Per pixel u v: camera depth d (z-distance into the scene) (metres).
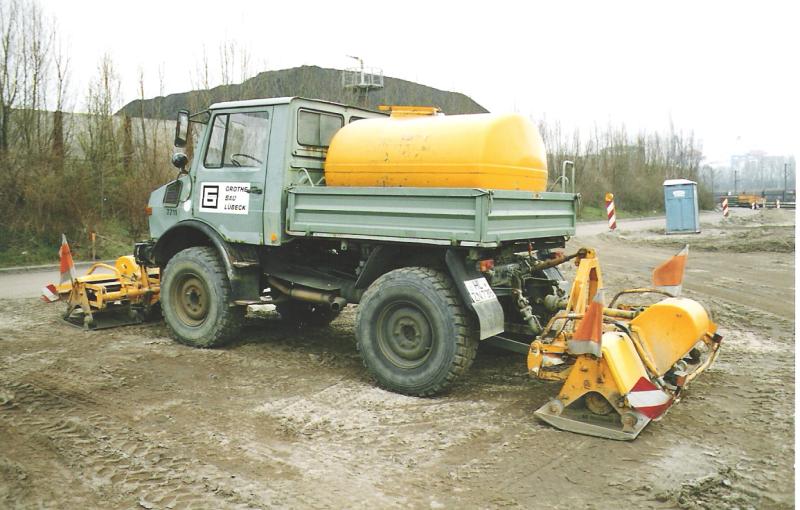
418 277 5.14
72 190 16.67
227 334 6.61
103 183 17.75
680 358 4.79
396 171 5.50
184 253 6.82
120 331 7.42
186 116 6.84
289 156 6.10
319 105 6.37
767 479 3.66
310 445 4.16
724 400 5.00
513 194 5.12
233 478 3.67
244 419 4.62
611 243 20.05
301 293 6.57
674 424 4.50
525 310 5.53
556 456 3.98
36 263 14.96
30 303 9.29
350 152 5.82
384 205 5.30
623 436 4.20
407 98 22.31
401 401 5.05
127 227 18.00
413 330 5.20
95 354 6.35
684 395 5.11
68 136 17.83
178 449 4.07
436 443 4.19
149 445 4.13
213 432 4.36
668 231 23.75
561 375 4.60
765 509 3.32
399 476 3.71
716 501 3.41
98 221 17.06
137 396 5.11
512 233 5.16
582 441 4.22
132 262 8.02
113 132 18.89
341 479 3.67
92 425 4.47
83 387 5.31
